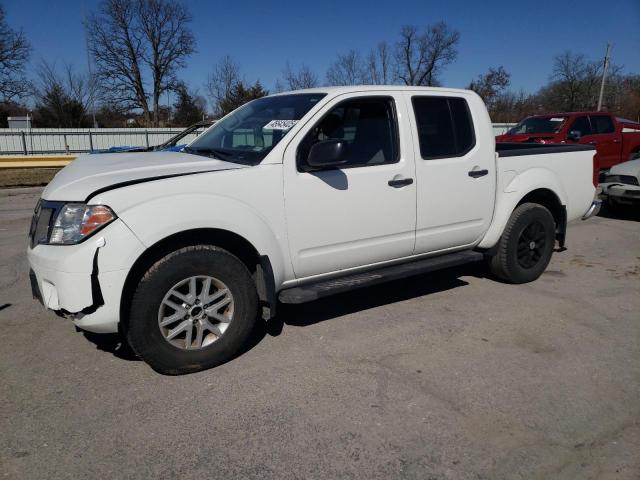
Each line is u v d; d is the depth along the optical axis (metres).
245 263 3.88
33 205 11.48
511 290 5.32
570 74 52.16
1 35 42.53
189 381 3.47
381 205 4.21
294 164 3.79
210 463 2.66
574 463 2.65
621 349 3.94
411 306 4.85
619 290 5.32
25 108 47.94
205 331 3.62
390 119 4.33
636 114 49.31
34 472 2.60
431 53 47.38
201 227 3.39
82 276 3.14
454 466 2.62
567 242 7.59
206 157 4.02
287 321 4.49
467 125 4.80
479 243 5.16
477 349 3.94
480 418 3.03
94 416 3.07
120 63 52.44
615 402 3.20
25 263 6.39
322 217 3.93
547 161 5.49
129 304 3.35
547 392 3.31
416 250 4.58
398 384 3.41
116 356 3.85
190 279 3.46
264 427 2.95
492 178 4.95
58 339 4.14
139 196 3.28
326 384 3.42
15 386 3.42
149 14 51.72
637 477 2.55
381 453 2.72
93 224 3.17
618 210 9.73
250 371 3.60
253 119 4.38
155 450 2.76
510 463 2.65
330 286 4.03
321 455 2.71
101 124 53.84
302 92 4.46
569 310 4.74
